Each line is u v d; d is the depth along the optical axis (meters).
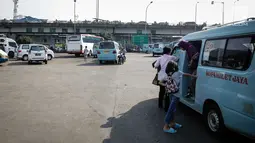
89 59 25.36
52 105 6.30
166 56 5.08
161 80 4.96
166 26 57.78
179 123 5.00
